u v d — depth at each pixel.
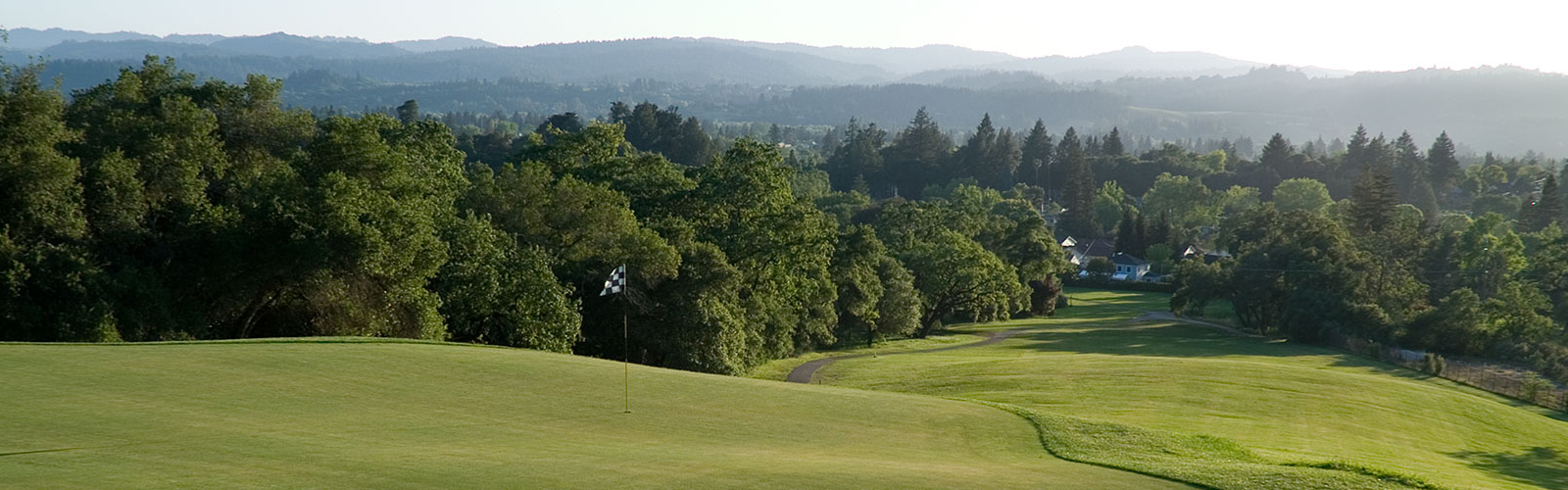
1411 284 92.00
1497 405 49.16
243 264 40.44
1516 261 109.44
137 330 36.88
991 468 20.36
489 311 46.62
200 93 45.88
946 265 95.12
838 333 86.25
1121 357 61.91
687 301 54.19
